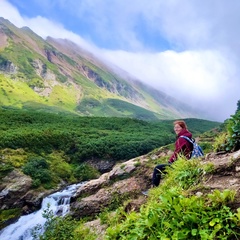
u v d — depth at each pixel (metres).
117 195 20.94
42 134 60.94
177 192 4.25
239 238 3.13
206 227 3.34
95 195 22.59
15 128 72.81
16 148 53.44
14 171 41.41
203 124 181.62
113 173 24.41
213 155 6.04
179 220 3.56
